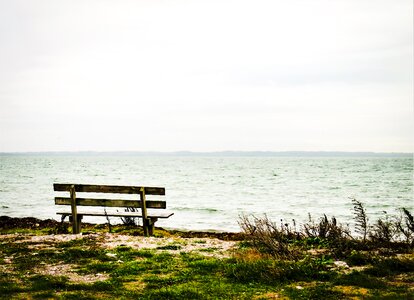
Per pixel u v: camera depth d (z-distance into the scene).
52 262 8.08
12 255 8.73
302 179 62.72
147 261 8.16
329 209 26.52
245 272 7.05
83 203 11.64
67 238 10.84
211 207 27.42
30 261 8.09
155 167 126.50
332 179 62.50
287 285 6.50
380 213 24.30
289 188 44.75
